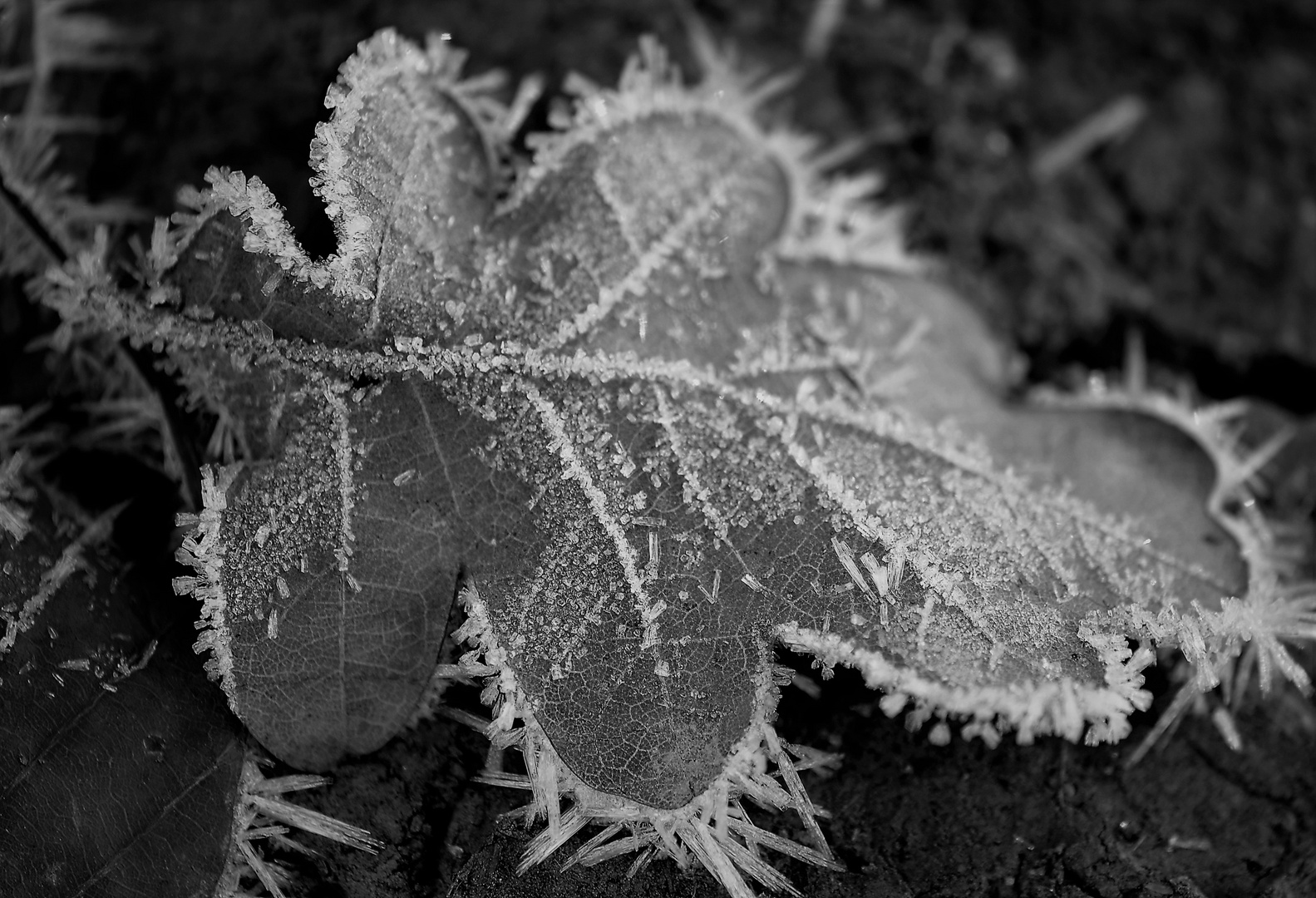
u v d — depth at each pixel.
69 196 0.24
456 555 0.21
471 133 0.22
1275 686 0.23
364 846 0.21
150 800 0.21
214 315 0.21
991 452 0.22
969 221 0.26
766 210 0.23
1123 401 0.23
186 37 0.25
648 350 0.21
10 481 0.22
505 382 0.21
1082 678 0.21
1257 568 0.22
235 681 0.21
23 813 0.20
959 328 0.24
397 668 0.21
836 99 0.27
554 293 0.21
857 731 0.22
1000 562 0.21
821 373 0.22
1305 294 0.26
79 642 0.21
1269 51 0.27
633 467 0.21
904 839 0.21
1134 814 0.22
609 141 0.22
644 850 0.21
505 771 0.21
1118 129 0.27
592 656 0.21
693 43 0.26
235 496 0.21
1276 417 0.25
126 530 0.22
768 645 0.21
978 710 0.21
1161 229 0.26
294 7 0.26
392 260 0.21
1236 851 0.22
